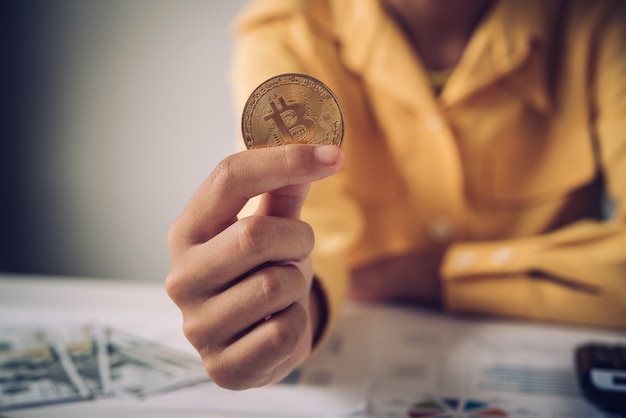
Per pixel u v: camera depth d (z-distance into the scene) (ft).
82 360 1.44
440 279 1.98
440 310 1.80
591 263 1.67
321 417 1.23
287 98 1.14
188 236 1.16
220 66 3.39
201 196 1.14
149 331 1.58
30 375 1.37
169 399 1.28
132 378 1.36
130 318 1.66
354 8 1.96
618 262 1.66
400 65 1.90
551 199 1.95
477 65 1.88
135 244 3.72
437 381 1.38
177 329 1.59
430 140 1.94
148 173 3.61
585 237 1.73
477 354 1.51
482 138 1.93
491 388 1.35
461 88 1.89
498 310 1.72
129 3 3.43
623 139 1.87
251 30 2.05
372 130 2.00
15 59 3.61
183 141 3.53
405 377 1.39
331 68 1.96
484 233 1.98
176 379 1.35
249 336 1.13
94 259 3.78
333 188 1.82
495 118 1.92
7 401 1.28
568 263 1.69
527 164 1.95
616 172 1.89
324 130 1.14
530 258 1.72
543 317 1.70
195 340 1.16
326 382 1.35
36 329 1.60
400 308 1.82
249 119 1.14
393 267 2.01
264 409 1.25
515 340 1.59
